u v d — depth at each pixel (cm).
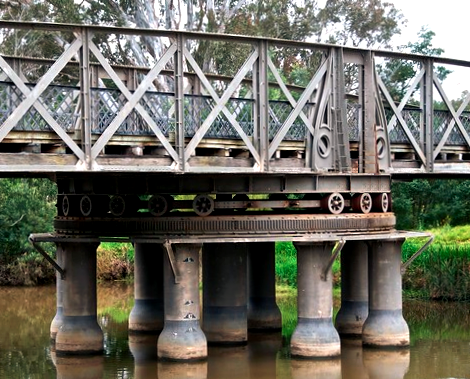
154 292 2253
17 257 3925
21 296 3481
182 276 1791
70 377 1775
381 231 1897
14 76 1503
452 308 2784
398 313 1927
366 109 1906
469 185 4778
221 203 1794
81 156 1562
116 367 1850
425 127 2014
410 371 1812
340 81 1852
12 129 1541
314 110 1839
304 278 1820
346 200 1886
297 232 1808
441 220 4759
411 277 3088
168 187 1794
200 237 1778
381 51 1920
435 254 3069
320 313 1816
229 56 4081
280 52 4603
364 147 1908
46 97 1598
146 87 1623
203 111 1727
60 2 3981
